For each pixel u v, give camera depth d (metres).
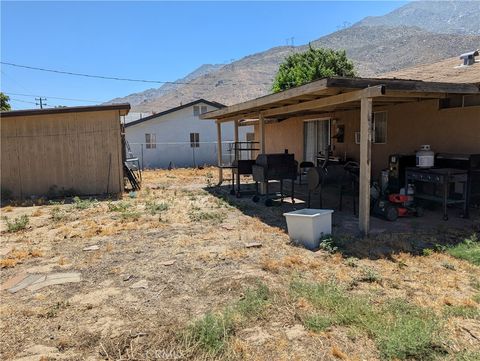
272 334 2.97
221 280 4.10
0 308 3.64
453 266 4.37
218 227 6.62
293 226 5.43
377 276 4.02
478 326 3.00
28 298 3.87
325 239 5.21
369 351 2.71
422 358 2.59
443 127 7.84
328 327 3.03
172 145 22.89
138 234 6.30
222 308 3.43
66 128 11.09
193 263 4.71
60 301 3.75
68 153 11.15
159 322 3.23
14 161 10.98
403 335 2.79
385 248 5.09
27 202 10.21
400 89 5.64
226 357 2.69
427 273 4.20
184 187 12.59
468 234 5.67
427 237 5.53
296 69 25.56
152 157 22.58
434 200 6.85
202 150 23.48
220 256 4.93
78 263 4.93
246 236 5.91
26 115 10.61
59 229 6.85
